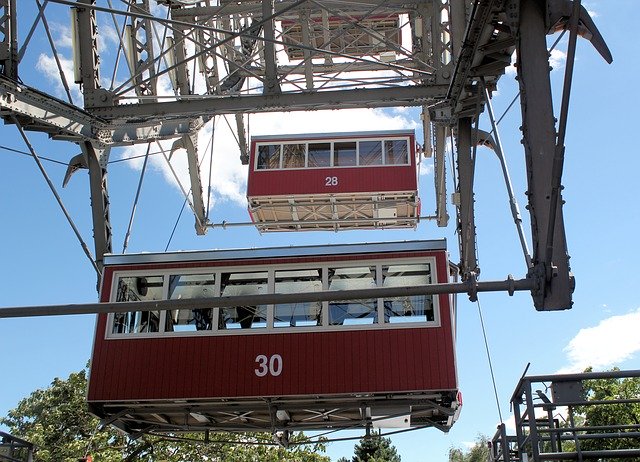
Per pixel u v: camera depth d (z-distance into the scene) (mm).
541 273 9375
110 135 18672
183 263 17094
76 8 18047
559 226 9602
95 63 18125
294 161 28672
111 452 32812
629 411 30391
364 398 16422
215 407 17000
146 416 17938
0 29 15617
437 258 16484
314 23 25219
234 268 16938
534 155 10031
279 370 16266
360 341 16250
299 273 16750
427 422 18672
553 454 9586
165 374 16531
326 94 17359
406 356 16047
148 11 19812
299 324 16516
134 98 17766
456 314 17000
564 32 10875
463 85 14953
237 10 23375
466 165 16828
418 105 17875
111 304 9680
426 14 19859
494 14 12141
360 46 28109
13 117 15945
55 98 16406
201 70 24328
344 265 16656
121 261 17203
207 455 34312
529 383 9836
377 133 28781
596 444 28859
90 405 16766
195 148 24266
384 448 75062
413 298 16422
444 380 15805
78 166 19047
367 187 28031
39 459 33281
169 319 16875
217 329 16688
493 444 15000
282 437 19234
